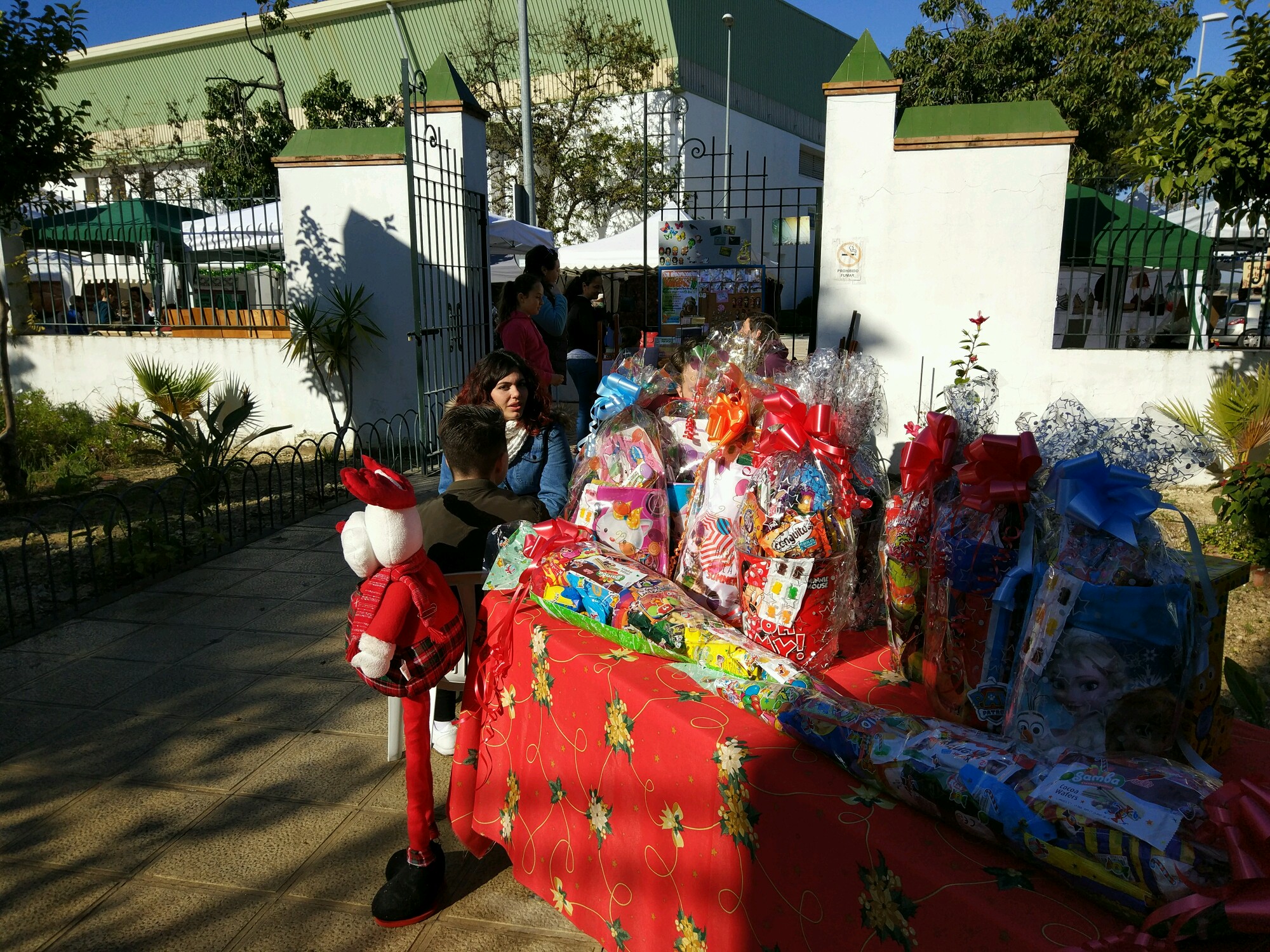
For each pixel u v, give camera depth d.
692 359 2.80
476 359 9.23
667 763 1.71
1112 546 1.30
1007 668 1.47
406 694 2.18
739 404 2.04
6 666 4.09
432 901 2.41
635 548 2.26
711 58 26.25
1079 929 1.09
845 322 7.85
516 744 2.28
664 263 8.81
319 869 2.63
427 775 2.34
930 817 1.34
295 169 9.05
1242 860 0.97
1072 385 7.61
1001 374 7.67
